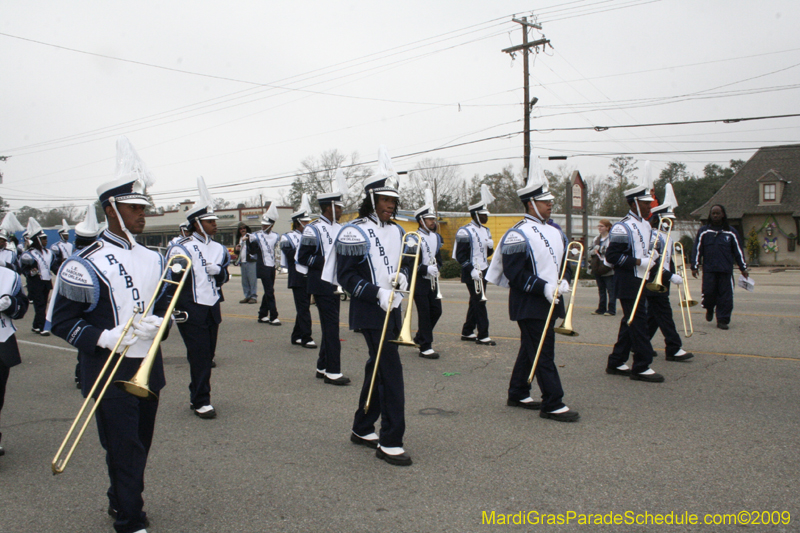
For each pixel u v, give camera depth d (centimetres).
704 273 950
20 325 1202
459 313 1228
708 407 548
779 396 576
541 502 368
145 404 350
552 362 523
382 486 397
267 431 515
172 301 330
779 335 867
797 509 352
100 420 324
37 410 597
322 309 673
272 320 1129
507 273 531
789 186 3256
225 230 4866
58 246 1120
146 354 330
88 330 310
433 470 420
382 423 438
